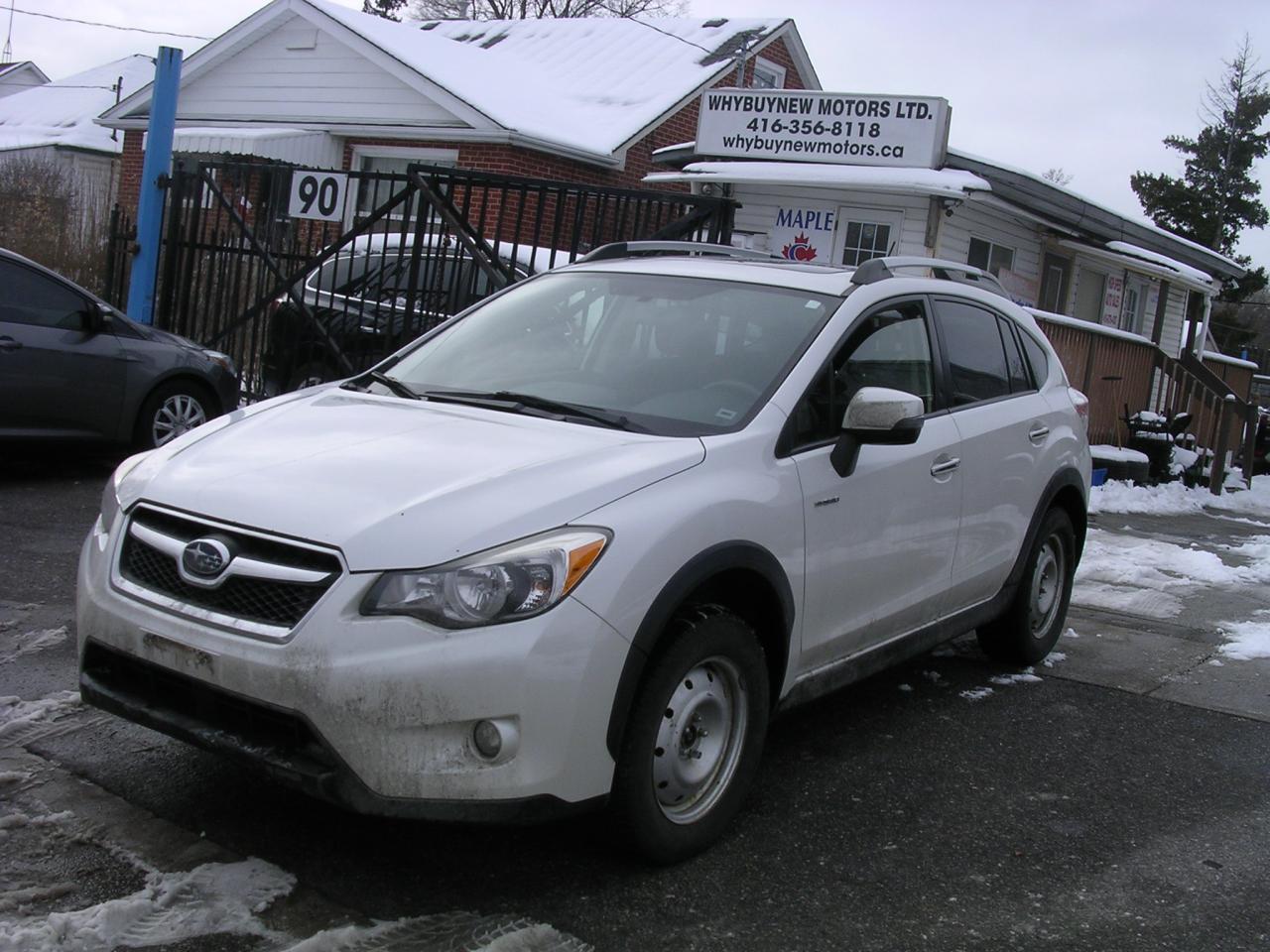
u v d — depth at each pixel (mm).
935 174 14211
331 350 10125
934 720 5348
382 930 3227
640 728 3432
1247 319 61906
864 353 4566
